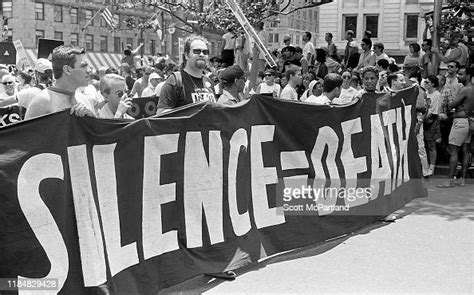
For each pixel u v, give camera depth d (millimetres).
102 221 3906
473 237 6254
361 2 45750
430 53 14039
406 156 7781
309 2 14062
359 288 4625
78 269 3699
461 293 4535
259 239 5285
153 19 23188
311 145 5867
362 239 6184
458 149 9359
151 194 4305
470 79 9102
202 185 4730
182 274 4531
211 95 5625
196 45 5402
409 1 44281
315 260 5414
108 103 5180
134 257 4141
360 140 6559
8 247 3352
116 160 4016
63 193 3623
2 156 3332
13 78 9531
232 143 5023
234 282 4781
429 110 9984
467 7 14469
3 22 42562
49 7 43656
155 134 4328
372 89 7215
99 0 46469
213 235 4812
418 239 6168
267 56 8711
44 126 3525
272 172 5465
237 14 8641
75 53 4215
